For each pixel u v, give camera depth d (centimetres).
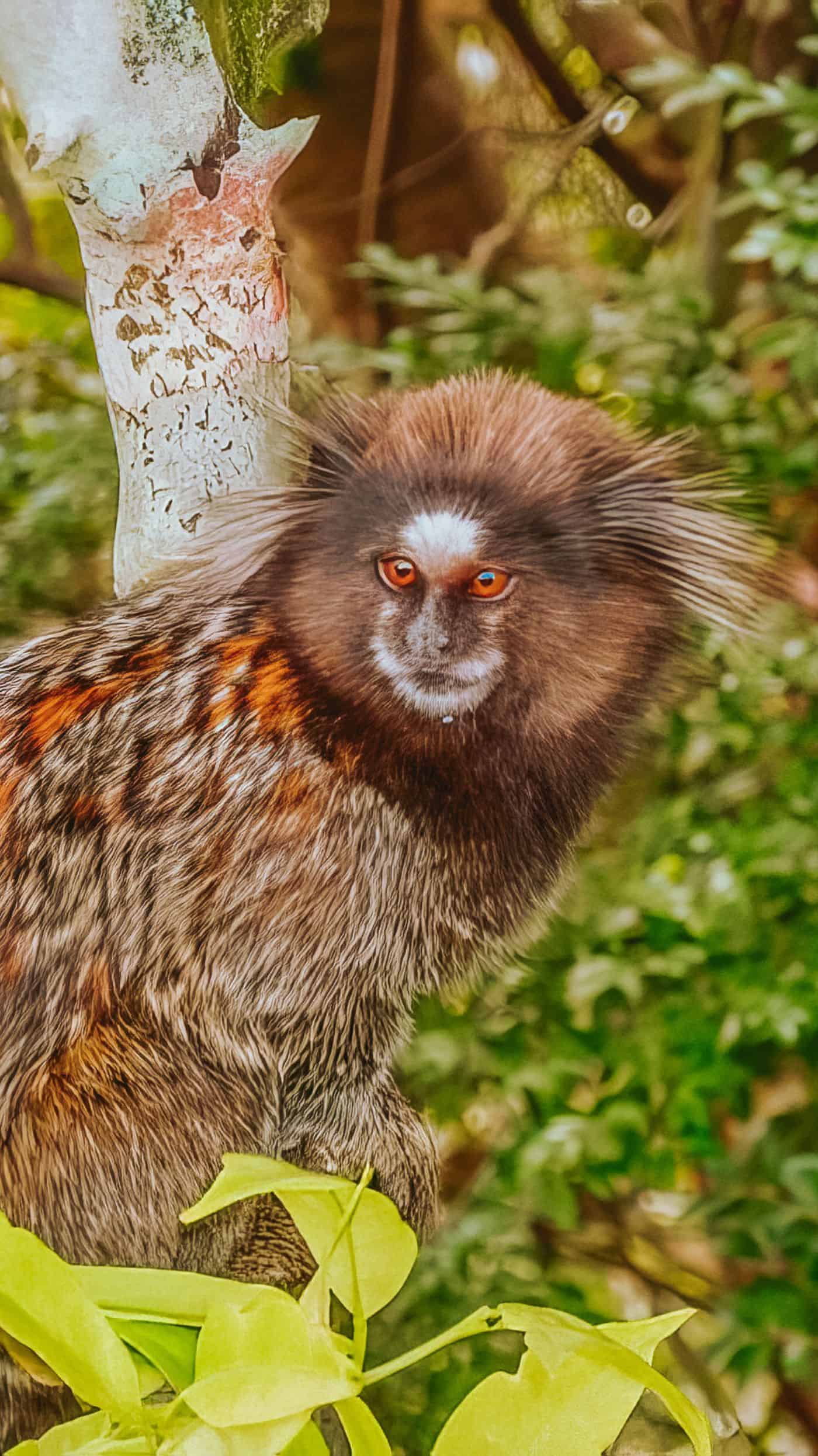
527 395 124
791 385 136
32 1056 121
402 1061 133
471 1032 133
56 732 122
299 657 122
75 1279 107
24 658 123
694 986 133
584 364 135
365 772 123
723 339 136
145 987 121
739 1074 133
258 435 122
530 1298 132
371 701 122
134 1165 121
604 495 124
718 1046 132
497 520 122
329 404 124
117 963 121
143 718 122
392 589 122
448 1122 134
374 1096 124
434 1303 131
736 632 125
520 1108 134
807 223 134
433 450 123
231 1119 122
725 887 131
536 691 123
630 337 135
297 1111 123
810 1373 133
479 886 124
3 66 119
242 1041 122
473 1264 133
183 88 119
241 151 120
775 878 133
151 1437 104
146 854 122
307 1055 123
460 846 124
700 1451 108
